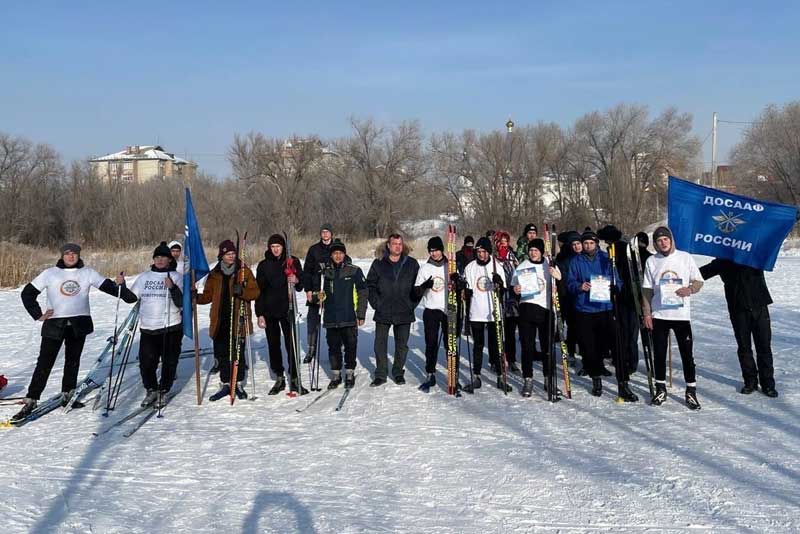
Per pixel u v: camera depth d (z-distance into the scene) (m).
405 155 52.84
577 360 8.88
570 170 51.88
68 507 4.59
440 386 7.91
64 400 7.25
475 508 4.38
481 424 6.28
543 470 5.02
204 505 4.58
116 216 43.53
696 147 49.97
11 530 4.23
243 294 7.41
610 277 7.15
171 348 7.23
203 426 6.48
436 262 7.86
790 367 8.14
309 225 51.91
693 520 4.09
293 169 52.34
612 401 6.99
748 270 7.00
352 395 7.53
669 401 6.87
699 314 12.77
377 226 53.16
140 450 5.77
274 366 7.81
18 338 12.27
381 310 7.89
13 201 44.59
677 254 6.78
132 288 7.19
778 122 43.28
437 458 5.36
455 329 7.52
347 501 4.57
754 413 6.30
